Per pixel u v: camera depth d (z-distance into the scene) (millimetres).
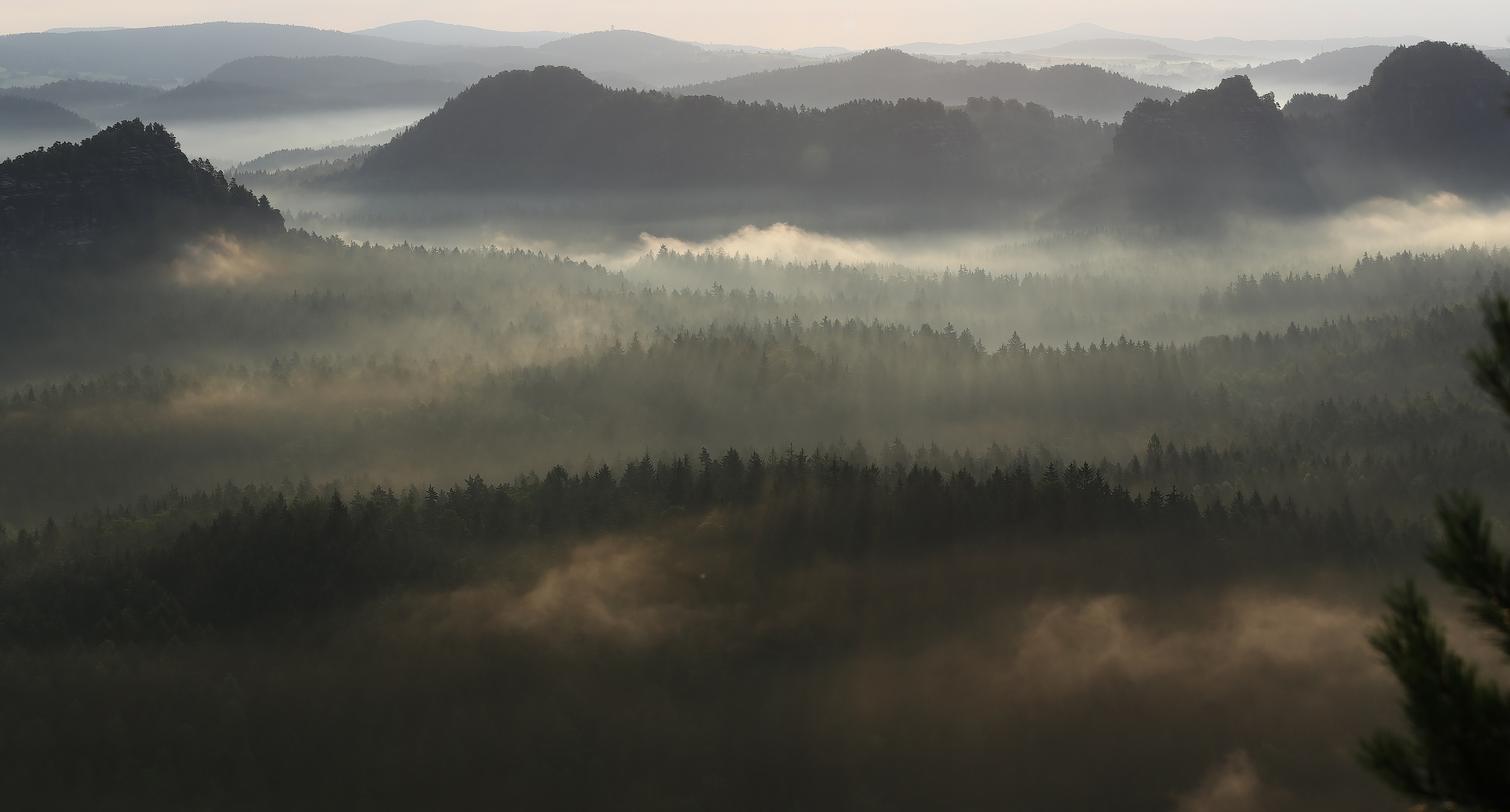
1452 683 19766
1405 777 19922
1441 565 20422
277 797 151625
